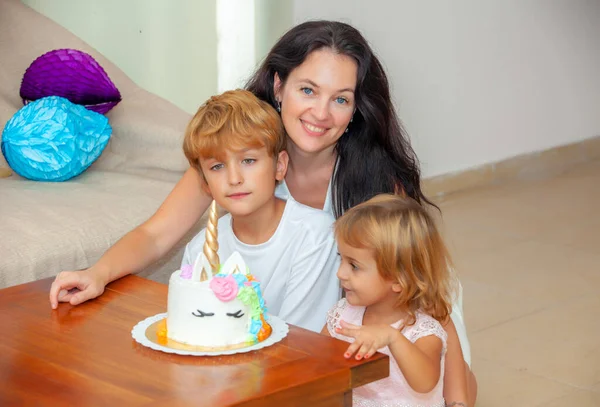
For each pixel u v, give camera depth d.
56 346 1.34
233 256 1.43
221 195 1.70
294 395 1.21
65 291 1.55
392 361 1.63
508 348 2.68
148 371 1.25
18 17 2.86
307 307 1.83
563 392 2.41
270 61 1.88
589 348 2.70
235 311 1.34
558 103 5.06
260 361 1.29
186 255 1.96
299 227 1.83
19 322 1.44
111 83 2.67
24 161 2.42
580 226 3.99
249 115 1.66
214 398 1.17
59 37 2.88
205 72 3.60
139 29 3.39
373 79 1.85
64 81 2.60
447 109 4.42
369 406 1.65
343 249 1.61
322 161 1.96
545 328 2.84
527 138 4.91
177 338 1.36
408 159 1.99
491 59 4.60
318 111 1.80
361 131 1.93
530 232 3.88
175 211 1.88
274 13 3.64
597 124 5.34
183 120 2.75
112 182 2.51
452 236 3.78
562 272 3.38
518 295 3.12
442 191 4.46
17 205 2.22
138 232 1.80
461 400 1.69
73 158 2.45
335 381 1.25
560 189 4.65
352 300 1.63
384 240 1.56
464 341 1.92
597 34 5.23
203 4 3.52
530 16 4.77
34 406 1.15
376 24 3.97
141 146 2.67
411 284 1.58
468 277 3.29
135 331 1.39
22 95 2.65
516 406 2.32
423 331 1.59
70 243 2.11
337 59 1.79
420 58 4.22
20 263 2.00
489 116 4.66
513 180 4.80
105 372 1.25
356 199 1.95
